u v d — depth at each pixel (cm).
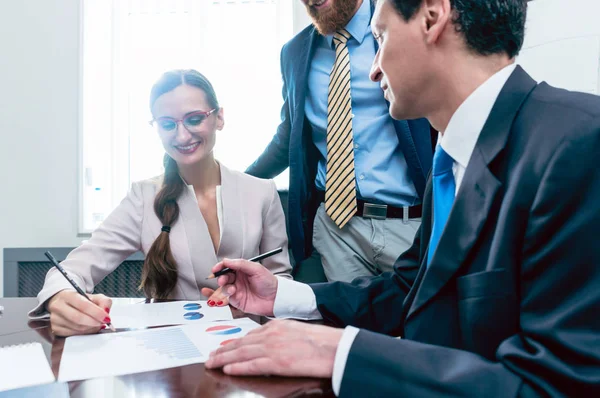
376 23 69
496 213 56
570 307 44
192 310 96
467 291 55
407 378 47
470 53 63
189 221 133
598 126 48
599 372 40
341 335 56
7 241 253
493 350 52
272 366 55
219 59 259
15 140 252
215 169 147
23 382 55
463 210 59
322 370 53
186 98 133
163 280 128
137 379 56
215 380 55
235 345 60
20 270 221
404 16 64
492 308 52
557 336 43
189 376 56
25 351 69
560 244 46
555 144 50
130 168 262
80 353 67
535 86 62
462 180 60
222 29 260
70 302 81
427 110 70
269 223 148
